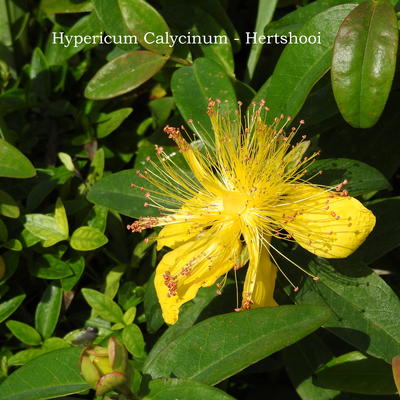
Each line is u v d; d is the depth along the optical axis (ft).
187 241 0.75
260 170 0.75
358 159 0.86
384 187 0.75
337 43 0.72
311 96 0.83
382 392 0.73
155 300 0.80
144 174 0.83
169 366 0.67
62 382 0.68
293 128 0.75
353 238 0.69
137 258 0.87
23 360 0.80
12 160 0.80
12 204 0.83
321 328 0.86
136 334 0.79
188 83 0.85
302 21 0.85
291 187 0.74
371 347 0.71
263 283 0.72
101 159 0.91
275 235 0.73
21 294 0.85
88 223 0.86
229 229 0.75
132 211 0.82
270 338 0.65
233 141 0.77
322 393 0.79
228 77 0.84
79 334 0.83
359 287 0.74
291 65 0.77
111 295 0.85
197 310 0.79
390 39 0.71
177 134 0.76
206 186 0.76
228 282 0.81
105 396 0.65
